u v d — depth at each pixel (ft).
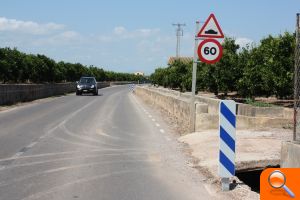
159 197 23.41
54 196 23.15
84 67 299.99
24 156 34.40
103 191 24.38
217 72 111.65
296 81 27.96
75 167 30.63
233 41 117.50
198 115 47.44
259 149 36.32
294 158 26.43
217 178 27.37
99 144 41.29
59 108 86.79
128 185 25.88
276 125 50.83
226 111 25.02
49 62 183.62
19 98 105.60
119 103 110.32
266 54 79.05
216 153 35.60
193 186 25.93
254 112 60.08
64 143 41.37
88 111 80.43
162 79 259.60
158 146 40.70
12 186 25.13
